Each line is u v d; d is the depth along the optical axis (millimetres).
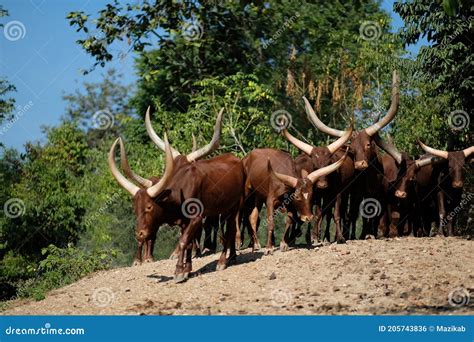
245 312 11742
